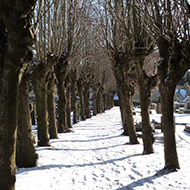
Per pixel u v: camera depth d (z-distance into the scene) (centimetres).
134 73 1002
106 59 2161
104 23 1046
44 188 470
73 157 757
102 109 3775
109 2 805
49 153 779
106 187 488
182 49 514
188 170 557
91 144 1030
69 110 1714
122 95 1035
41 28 815
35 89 898
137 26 759
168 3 513
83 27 1318
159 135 1215
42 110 903
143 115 803
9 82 348
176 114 2542
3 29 358
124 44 1012
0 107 346
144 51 767
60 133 1403
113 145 996
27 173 557
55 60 870
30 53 379
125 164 660
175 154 569
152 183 493
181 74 538
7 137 346
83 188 481
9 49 346
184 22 484
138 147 926
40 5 555
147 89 791
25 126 619
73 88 2020
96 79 2802
